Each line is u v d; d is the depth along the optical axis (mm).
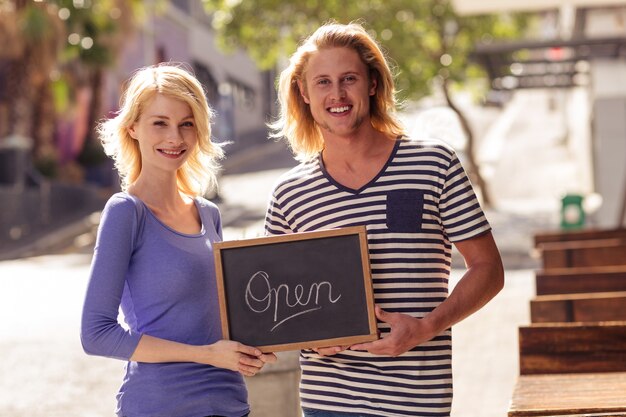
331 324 4082
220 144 4426
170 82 4203
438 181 4219
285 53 27812
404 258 4191
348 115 4262
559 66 28312
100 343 3955
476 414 8258
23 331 13242
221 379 4156
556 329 5754
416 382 4168
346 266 4094
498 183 34719
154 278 4090
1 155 28141
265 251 4141
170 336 4098
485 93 30906
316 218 4332
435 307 4195
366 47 4336
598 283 8281
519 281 15727
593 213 25516
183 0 48344
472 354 10586
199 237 4258
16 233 27234
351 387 4219
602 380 5398
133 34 32906
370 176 4277
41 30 28594
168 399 4047
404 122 4473
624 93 24531
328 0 26938
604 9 24359
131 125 4273
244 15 27500
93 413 9008
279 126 4676
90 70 33219
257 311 4125
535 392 5070
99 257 4008
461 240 4246
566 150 41500
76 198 32125
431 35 28969
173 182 4289
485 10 17312
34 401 9484
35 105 31672
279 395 6133
